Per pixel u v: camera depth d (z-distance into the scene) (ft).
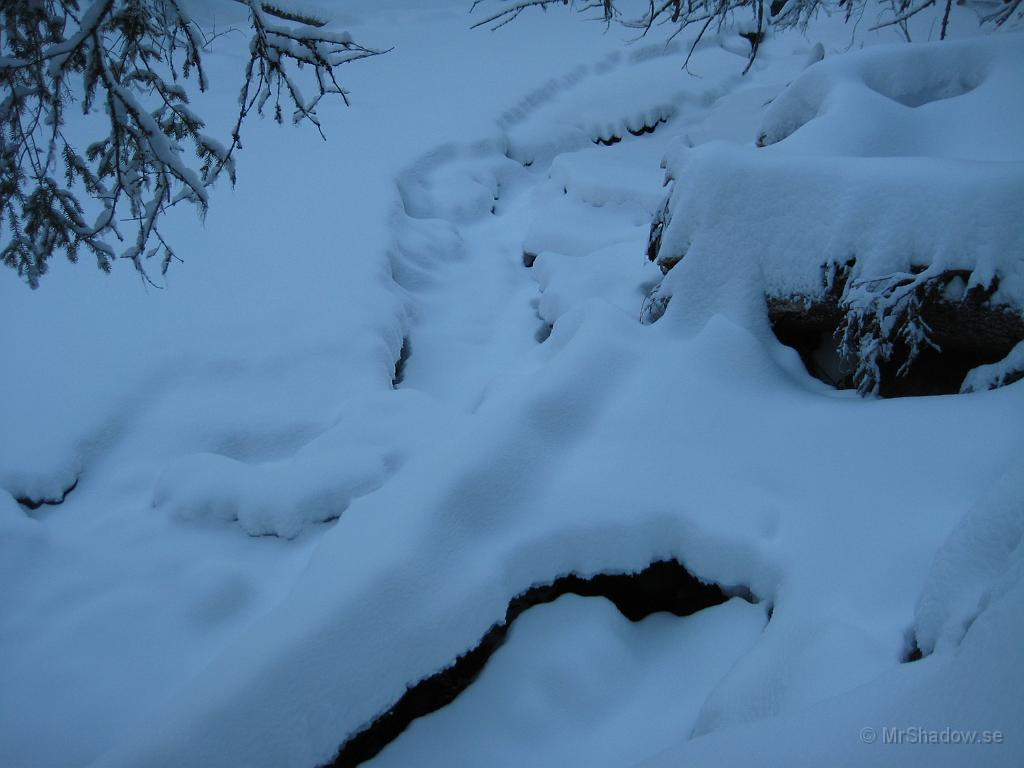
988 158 13.57
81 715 10.31
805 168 12.33
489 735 9.00
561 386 11.85
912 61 15.98
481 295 22.00
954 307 10.84
